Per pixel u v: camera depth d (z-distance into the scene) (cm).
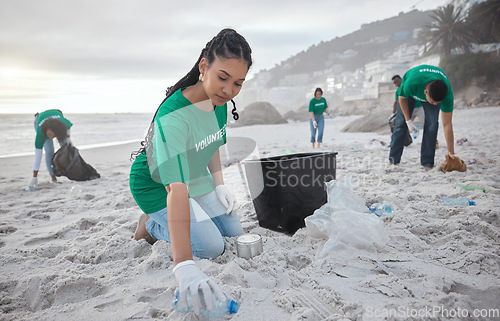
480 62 3384
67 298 165
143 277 178
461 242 193
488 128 1018
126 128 2808
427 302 134
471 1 4447
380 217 244
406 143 634
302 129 1706
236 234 231
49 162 521
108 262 200
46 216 323
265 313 140
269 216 243
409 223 225
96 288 169
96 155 976
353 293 148
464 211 238
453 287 150
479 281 151
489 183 324
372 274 167
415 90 407
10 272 194
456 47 4094
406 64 5725
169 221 133
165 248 206
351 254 186
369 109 4606
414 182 358
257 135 1386
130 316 141
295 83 18338
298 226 238
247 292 153
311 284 158
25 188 486
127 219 285
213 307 113
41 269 197
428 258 180
